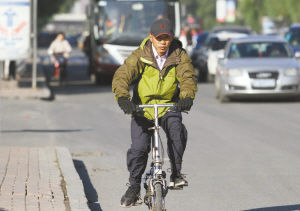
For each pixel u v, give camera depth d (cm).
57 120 4559
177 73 1805
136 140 1831
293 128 4184
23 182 2362
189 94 1755
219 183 2573
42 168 2658
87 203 2123
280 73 5612
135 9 7744
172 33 1759
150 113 1808
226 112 5081
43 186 2311
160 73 1805
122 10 7750
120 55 7725
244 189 2464
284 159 3091
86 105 5572
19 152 3048
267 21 19038
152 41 1788
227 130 4091
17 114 4822
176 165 1819
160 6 7756
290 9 17462
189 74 1786
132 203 1898
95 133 3962
